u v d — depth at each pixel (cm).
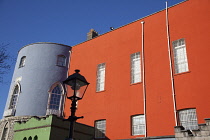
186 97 1411
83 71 2083
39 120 1484
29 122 1561
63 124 1456
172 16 1683
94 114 1805
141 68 1691
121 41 1906
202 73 1403
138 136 1510
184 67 1514
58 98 2130
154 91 1556
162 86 1533
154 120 1480
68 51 2330
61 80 2188
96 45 2091
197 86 1393
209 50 1427
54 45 2300
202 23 1520
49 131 1364
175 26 1639
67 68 2255
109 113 1720
